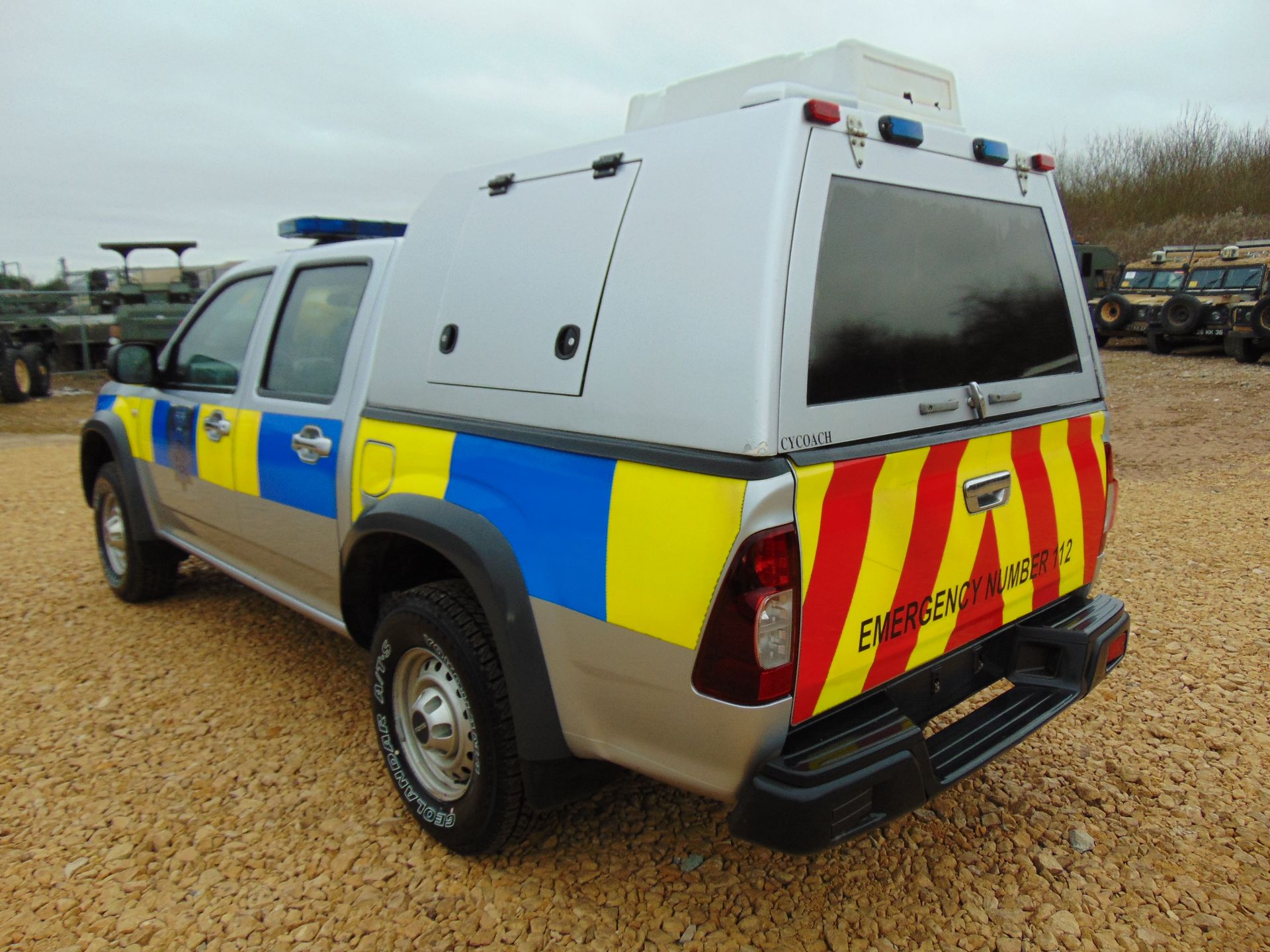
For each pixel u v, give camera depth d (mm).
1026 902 2371
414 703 2645
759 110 1971
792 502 1813
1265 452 9008
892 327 2107
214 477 3623
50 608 4598
